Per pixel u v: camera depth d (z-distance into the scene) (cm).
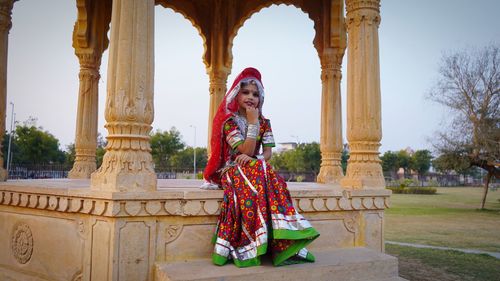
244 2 770
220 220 309
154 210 300
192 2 792
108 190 296
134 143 308
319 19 673
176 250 311
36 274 367
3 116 450
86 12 652
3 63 448
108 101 312
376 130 404
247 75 335
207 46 794
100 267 296
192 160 5594
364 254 352
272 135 348
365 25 407
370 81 403
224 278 270
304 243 287
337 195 374
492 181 3697
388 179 5984
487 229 1311
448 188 5522
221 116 333
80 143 660
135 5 316
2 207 416
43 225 363
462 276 655
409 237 1130
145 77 317
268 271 284
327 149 640
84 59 665
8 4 452
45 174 1572
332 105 647
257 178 303
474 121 2175
